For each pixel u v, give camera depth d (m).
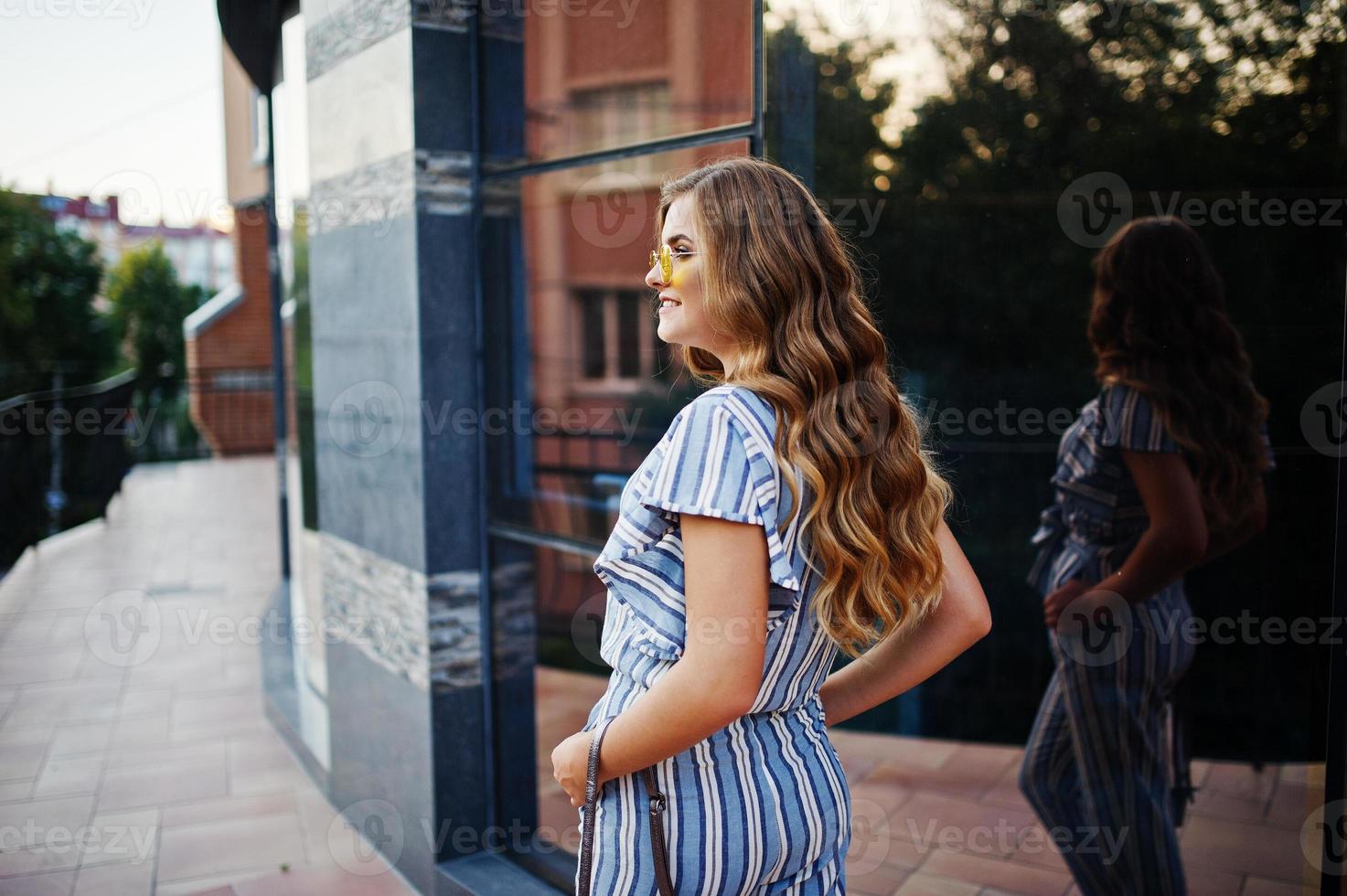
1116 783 1.94
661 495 1.02
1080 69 2.29
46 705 4.03
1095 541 1.96
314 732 3.43
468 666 2.52
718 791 1.08
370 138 2.60
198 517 8.38
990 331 2.61
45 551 6.98
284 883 2.59
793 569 1.06
